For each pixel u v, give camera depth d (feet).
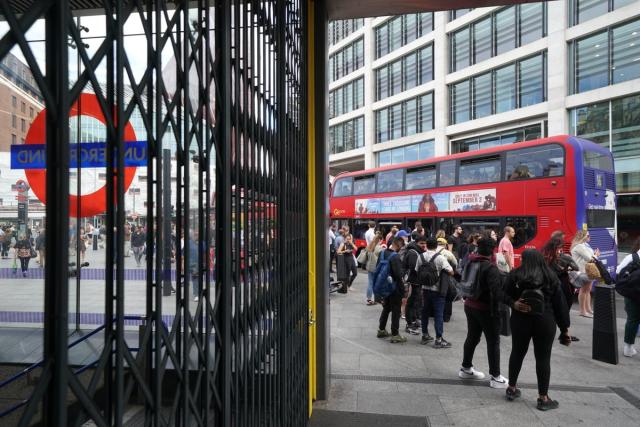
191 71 4.44
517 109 70.85
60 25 2.31
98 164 8.87
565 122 64.18
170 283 4.77
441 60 85.05
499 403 13.24
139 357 3.27
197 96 4.42
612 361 16.99
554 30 65.21
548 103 65.92
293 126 10.05
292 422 9.43
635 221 57.11
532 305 12.44
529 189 33.19
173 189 4.73
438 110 85.46
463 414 12.48
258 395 6.59
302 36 11.84
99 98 2.70
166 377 4.17
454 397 13.70
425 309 19.80
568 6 64.18
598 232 31.04
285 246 8.48
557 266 19.80
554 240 20.06
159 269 3.40
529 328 12.83
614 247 32.40
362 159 112.78
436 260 19.30
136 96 3.11
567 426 11.80
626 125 57.72
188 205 3.86
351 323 24.21
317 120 13.61
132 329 6.79
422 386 14.66
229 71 5.13
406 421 12.03
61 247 2.33
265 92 7.02
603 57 60.03
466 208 38.52
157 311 3.43
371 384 14.87
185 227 3.86
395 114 98.94
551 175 31.76
